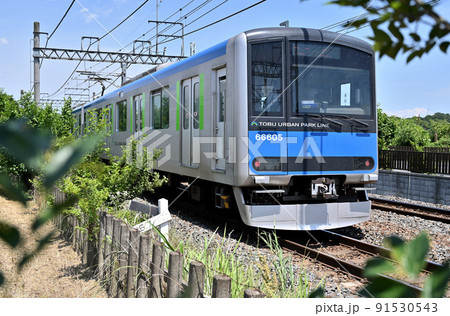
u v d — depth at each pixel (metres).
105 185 6.11
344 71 7.17
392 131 24.86
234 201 7.84
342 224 7.22
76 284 4.71
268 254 6.00
